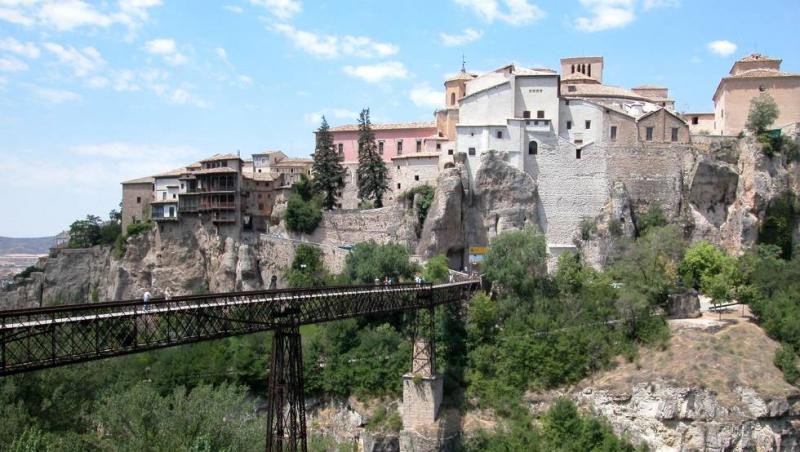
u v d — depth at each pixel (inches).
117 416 2276.1
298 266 4606.3
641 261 3831.2
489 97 4611.2
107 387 2906.0
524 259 3767.2
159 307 1633.9
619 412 3198.8
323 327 3705.7
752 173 4402.1
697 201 4557.1
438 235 4325.8
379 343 3538.4
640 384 3198.8
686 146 4601.4
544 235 4082.2
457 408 3235.7
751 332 3435.0
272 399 1866.4
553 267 4436.5
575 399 3302.2
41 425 2338.8
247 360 3503.9
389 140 5467.5
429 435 3063.5
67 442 2139.5
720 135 4650.6
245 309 1798.7
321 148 5211.6
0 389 2309.3
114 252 5492.1
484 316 3521.2
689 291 3732.8
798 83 4665.4
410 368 3395.7
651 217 4488.2
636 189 4571.9
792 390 3107.8
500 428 3152.1
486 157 4458.7
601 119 4586.6
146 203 5674.2
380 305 2500.0
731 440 3026.6
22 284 5925.2
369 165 5059.1
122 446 2154.3
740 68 5002.5
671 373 3196.4
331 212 4864.7
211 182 5059.1
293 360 1919.3
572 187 4544.8
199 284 5036.9
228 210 4992.6
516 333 3501.5
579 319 3563.0
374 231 4749.0
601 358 3425.2
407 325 3644.2
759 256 4138.8
